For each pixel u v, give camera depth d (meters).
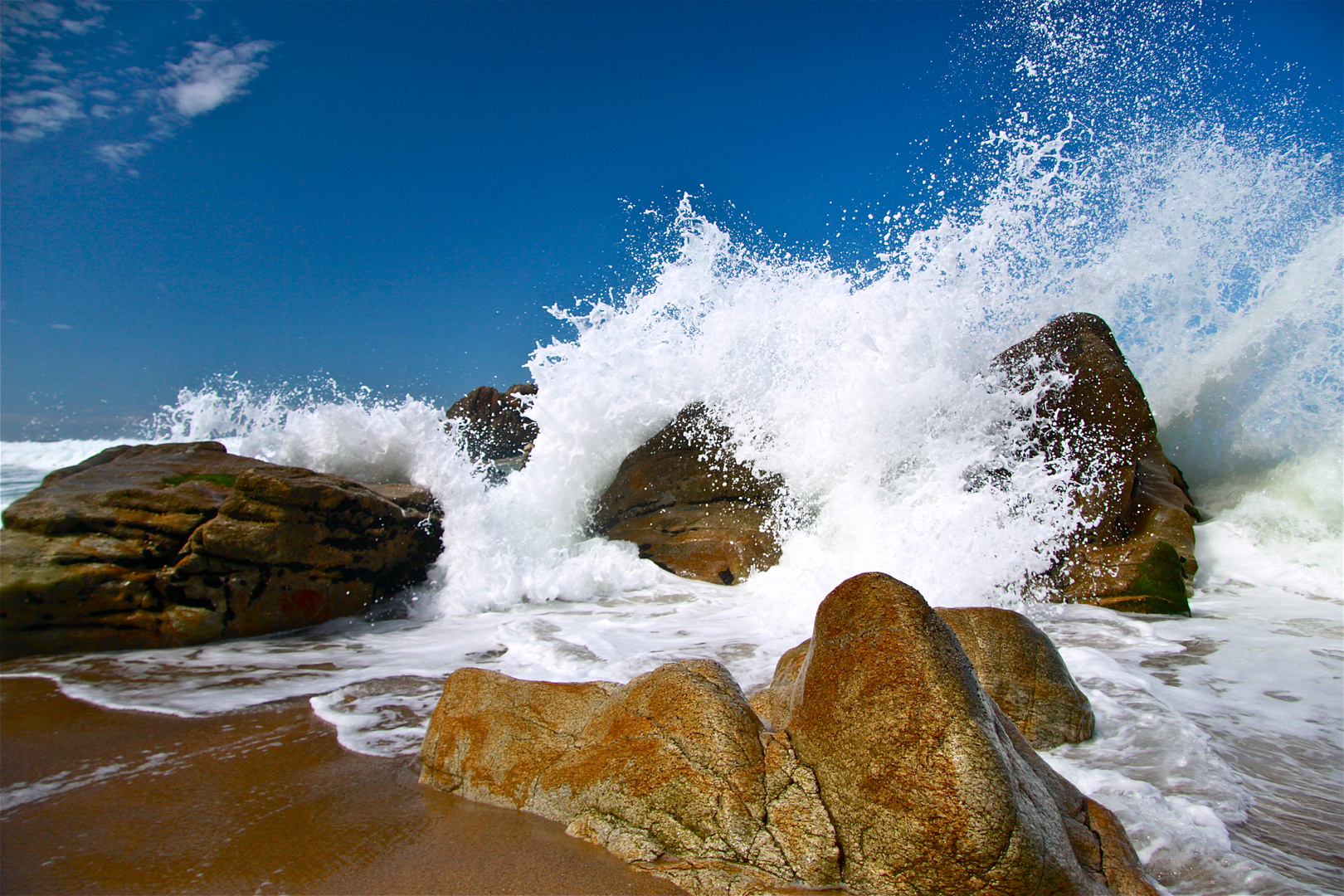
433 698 4.26
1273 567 6.42
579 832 2.62
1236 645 4.81
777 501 7.39
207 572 5.68
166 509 5.94
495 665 4.92
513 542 7.48
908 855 2.20
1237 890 2.33
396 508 6.69
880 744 2.32
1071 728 3.37
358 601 6.37
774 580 6.90
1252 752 3.31
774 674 4.09
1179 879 2.41
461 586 6.76
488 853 2.55
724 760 2.51
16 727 3.86
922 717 2.29
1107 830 2.46
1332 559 6.36
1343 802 2.88
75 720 3.96
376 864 2.52
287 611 5.93
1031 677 3.44
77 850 2.67
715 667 2.85
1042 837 2.18
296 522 5.97
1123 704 3.76
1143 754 3.23
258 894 2.38
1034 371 6.93
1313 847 2.57
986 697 2.50
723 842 2.40
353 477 7.88
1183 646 4.80
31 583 5.34
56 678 4.74
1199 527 7.09
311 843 2.67
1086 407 6.71
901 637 2.45
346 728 3.80
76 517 5.82
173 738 3.70
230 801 3.02
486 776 2.96
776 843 2.36
